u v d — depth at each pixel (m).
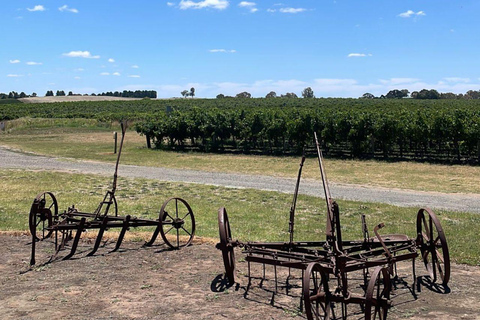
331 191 17.59
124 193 16.77
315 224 12.04
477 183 19.52
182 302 6.71
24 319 6.07
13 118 75.44
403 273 8.14
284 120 31.41
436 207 14.50
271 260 6.92
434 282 7.61
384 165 25.42
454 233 10.90
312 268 5.76
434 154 28.80
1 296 6.92
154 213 13.34
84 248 9.79
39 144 39.03
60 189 17.42
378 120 28.36
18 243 10.16
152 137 36.44
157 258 9.01
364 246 7.70
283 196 16.34
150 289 7.27
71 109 94.81
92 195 16.28
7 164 25.44
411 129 27.45
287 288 7.38
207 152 33.50
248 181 20.28
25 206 14.26
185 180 20.52
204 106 90.88
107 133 51.81
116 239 10.44
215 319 6.10
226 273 7.47
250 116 32.84
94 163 26.86
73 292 7.10
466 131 25.64
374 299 5.57
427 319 6.09
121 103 106.75
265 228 11.62
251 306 6.58
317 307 5.82
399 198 16.14
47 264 8.59
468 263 8.61
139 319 6.09
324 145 31.03
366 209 14.01
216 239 10.32
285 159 28.81
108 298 6.86
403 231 11.10
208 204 14.89
